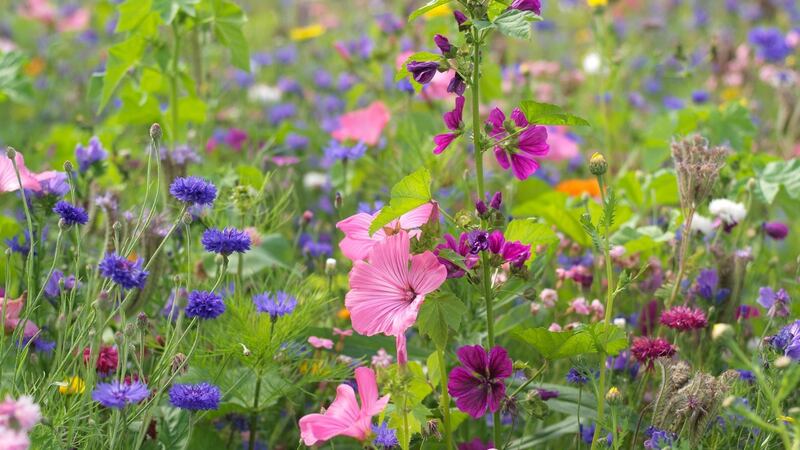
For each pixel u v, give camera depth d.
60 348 2.15
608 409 2.25
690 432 2.11
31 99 2.90
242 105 4.05
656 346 2.23
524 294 2.17
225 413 2.29
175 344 2.12
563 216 2.55
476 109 2.13
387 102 3.42
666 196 2.67
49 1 5.66
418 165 2.72
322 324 2.48
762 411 2.18
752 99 3.75
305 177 3.10
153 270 2.28
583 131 3.40
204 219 2.43
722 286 2.35
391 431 2.13
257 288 2.46
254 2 6.08
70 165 2.17
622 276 2.13
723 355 2.34
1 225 2.42
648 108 4.07
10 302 2.22
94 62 4.56
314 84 4.52
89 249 2.49
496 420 2.18
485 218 2.12
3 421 1.95
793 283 2.44
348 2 6.16
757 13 4.96
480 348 2.13
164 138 2.76
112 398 2.02
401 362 2.06
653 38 5.07
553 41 5.24
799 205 2.63
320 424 2.07
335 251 2.75
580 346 2.15
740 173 2.65
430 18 2.95
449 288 2.34
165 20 2.56
